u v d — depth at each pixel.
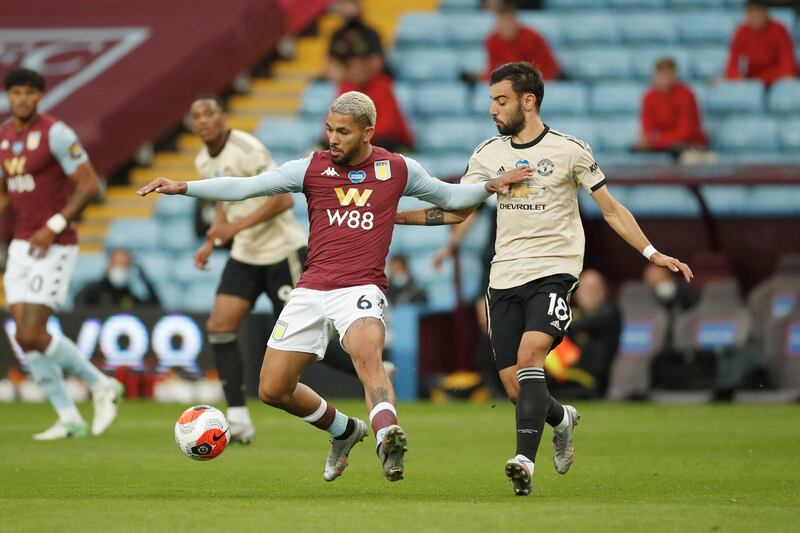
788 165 60.34
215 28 85.62
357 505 24.12
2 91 84.25
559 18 83.12
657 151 72.44
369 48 74.75
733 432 44.44
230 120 83.19
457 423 48.84
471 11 87.88
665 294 62.97
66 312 61.72
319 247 26.45
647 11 84.94
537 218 27.14
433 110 79.06
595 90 78.50
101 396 42.56
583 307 61.06
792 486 28.64
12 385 62.81
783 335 61.50
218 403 59.53
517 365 26.95
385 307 26.48
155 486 28.27
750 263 67.44
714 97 77.44
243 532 20.36
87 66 83.56
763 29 77.56
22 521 21.66
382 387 25.11
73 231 40.88
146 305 63.97
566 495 26.55
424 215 28.06
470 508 23.58
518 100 27.27
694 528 21.02
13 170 39.94
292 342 26.27
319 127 79.56
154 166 81.44
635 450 38.06
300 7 90.81
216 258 73.38
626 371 61.84
